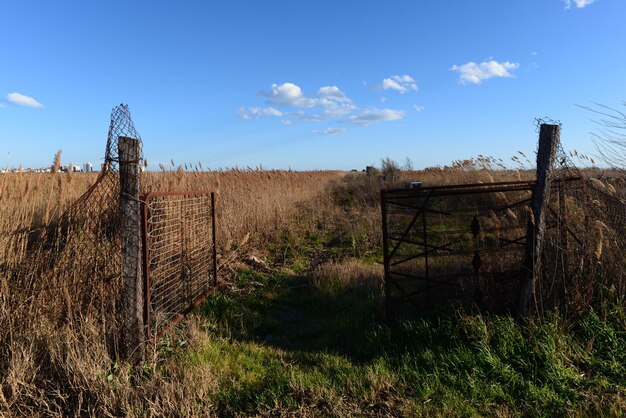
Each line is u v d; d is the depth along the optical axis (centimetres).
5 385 360
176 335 489
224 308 629
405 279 614
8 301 433
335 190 2844
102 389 362
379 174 2823
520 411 357
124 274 420
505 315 508
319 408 364
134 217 421
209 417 348
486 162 1007
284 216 1320
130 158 418
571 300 491
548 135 488
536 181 498
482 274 541
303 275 816
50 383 373
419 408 359
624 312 482
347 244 1108
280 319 612
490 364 417
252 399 377
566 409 353
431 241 701
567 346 436
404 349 473
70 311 425
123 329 423
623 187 613
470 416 348
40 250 470
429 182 1586
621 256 520
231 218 1084
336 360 452
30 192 575
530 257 498
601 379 394
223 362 445
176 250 596
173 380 380
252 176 1734
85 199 450
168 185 944
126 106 420
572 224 543
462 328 474
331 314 616
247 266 871
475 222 565
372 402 372
